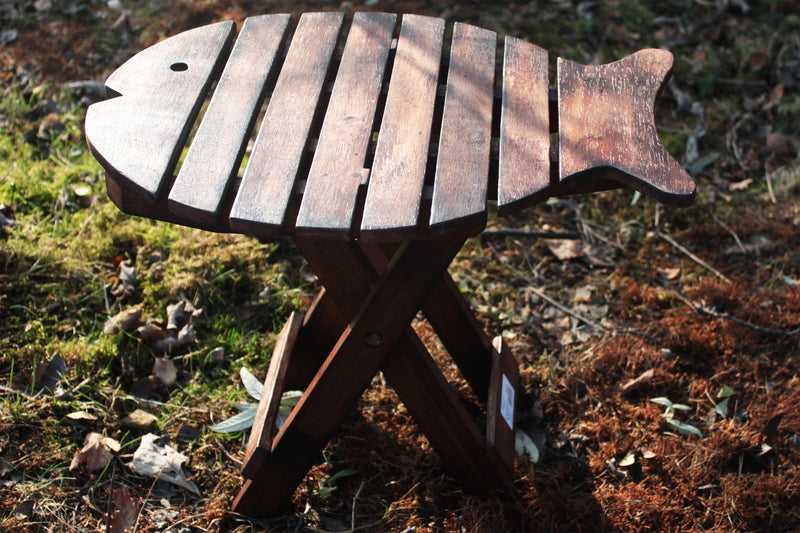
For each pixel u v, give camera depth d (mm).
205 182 1356
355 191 1350
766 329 2516
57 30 3709
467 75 1668
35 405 2070
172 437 2061
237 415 2025
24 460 1938
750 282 2756
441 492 1974
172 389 2205
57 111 3248
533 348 2459
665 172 1391
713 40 4012
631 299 2658
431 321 2037
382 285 1562
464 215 1302
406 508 1926
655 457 2098
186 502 1909
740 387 2350
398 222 1289
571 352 2451
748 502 1992
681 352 2469
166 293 2477
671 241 2926
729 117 3543
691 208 3070
